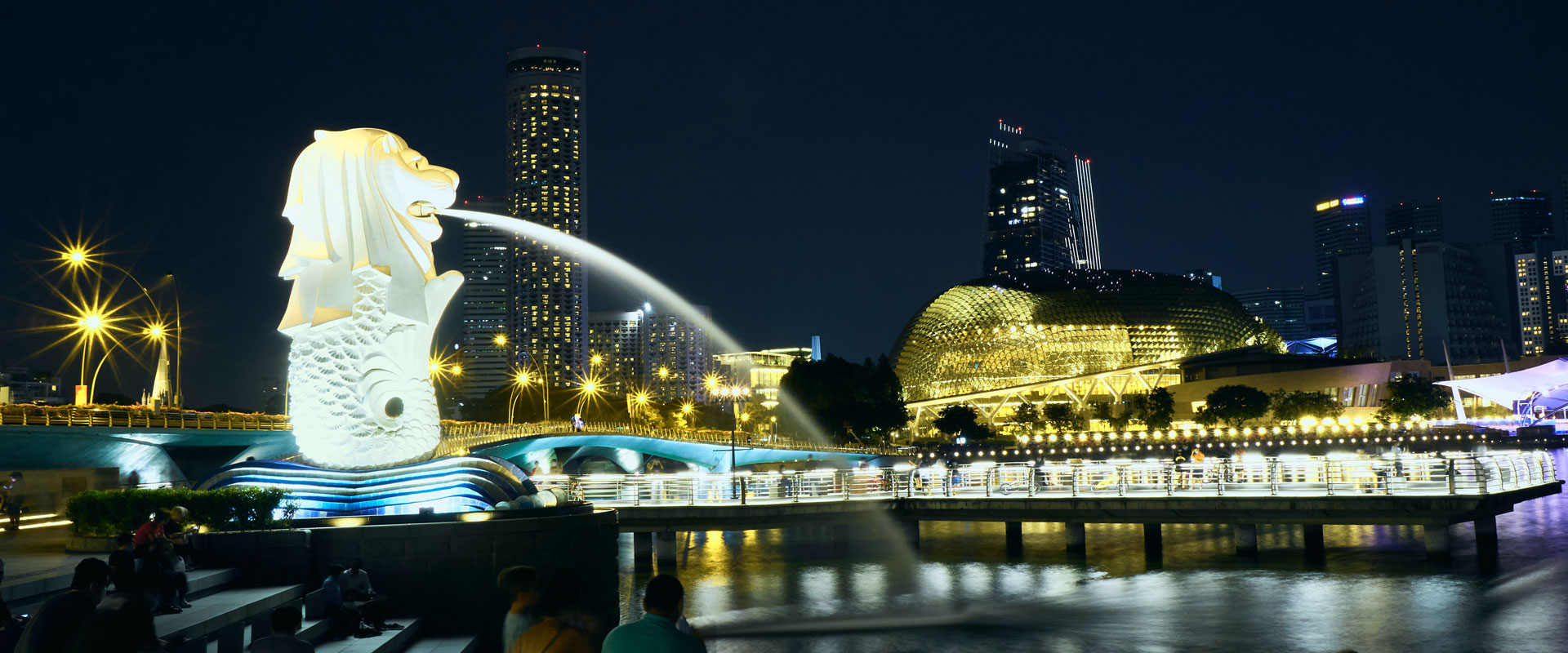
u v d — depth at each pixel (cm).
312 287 2802
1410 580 3912
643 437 11394
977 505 4931
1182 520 4575
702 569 4709
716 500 5362
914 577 4362
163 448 7019
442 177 2902
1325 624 3269
